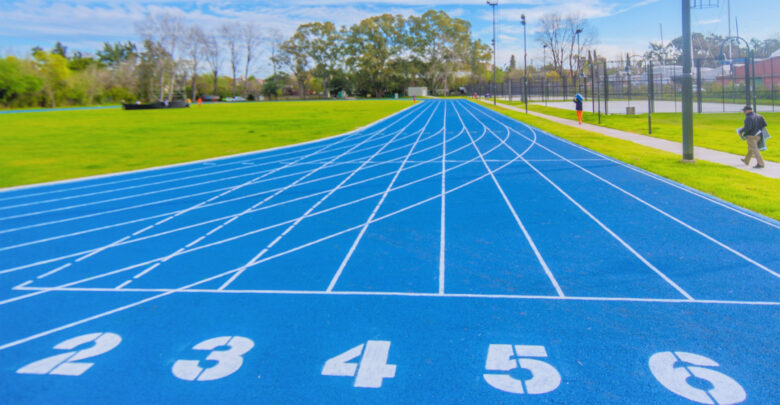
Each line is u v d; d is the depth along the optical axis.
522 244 7.48
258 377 4.16
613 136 20.89
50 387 4.11
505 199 10.50
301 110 50.59
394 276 6.33
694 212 9.00
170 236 8.50
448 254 7.13
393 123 32.25
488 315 5.16
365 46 102.06
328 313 5.31
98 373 4.30
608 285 5.87
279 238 8.18
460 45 102.00
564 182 12.06
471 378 4.07
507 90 71.50
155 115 45.47
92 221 9.66
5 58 68.25
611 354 4.37
